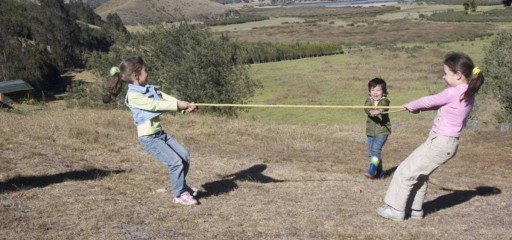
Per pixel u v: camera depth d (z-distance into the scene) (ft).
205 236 18.21
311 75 251.19
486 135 52.01
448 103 19.19
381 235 18.93
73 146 33.17
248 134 45.60
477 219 21.50
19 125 38.47
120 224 18.98
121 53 97.86
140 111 21.27
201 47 90.07
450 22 529.45
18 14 309.01
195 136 43.01
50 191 22.65
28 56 244.63
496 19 512.22
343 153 39.99
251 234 18.62
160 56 92.68
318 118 133.80
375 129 29.22
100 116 51.03
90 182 24.61
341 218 20.86
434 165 19.80
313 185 26.94
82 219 19.25
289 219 20.51
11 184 23.36
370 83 29.25
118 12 531.09
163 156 21.50
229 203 22.57
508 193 27.20
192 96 88.94
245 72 95.50
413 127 74.90
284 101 184.85
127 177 26.17
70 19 327.67
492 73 85.51
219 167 30.96
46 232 17.80
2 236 17.24
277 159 35.27
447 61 19.17
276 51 324.80
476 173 33.63
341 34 497.05
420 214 21.13
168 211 20.89
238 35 517.14
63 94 231.71
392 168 33.96
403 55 309.42
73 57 305.94
